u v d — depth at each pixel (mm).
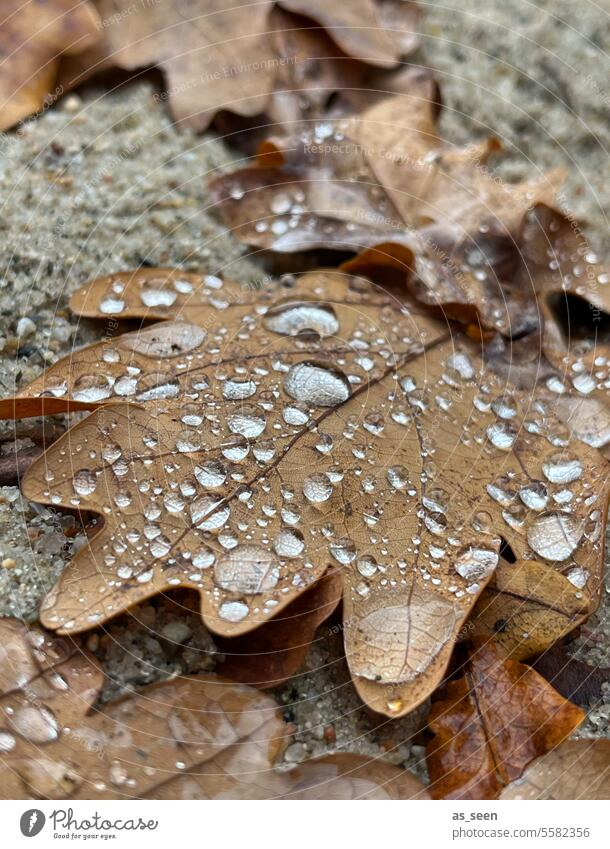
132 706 344
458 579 347
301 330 371
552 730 344
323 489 353
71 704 343
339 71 409
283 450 355
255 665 349
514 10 437
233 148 408
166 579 342
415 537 350
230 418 357
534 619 350
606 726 354
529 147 423
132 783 339
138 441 353
